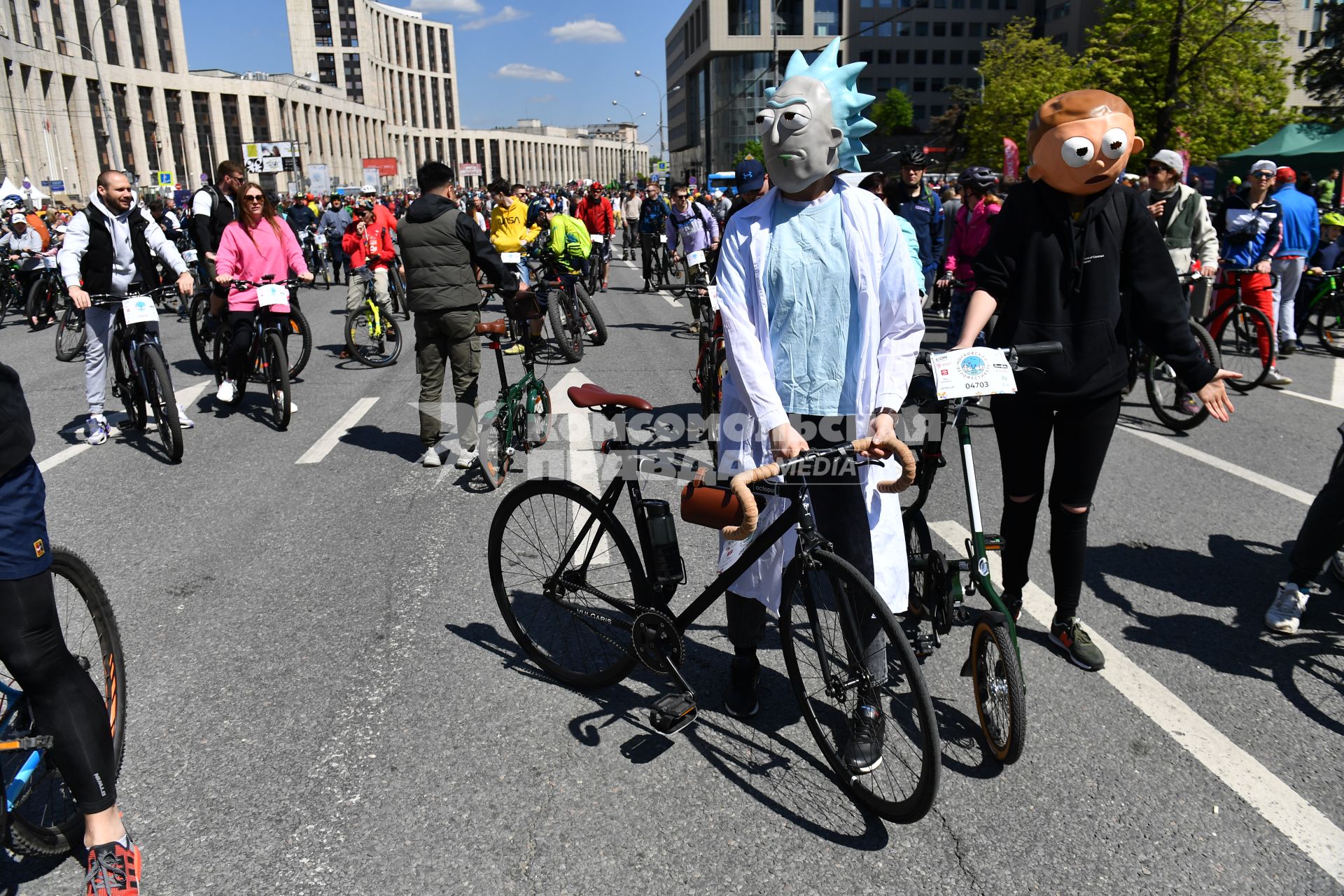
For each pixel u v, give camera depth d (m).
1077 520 3.23
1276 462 5.68
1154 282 3.01
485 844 2.46
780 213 2.77
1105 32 27.80
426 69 150.00
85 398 8.34
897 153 9.09
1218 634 3.55
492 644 3.58
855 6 84.94
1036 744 2.86
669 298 15.36
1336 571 3.96
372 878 2.35
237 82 91.62
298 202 19.11
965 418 2.85
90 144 71.50
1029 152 3.05
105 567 4.38
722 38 82.88
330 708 3.14
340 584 4.15
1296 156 17.06
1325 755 2.80
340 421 7.20
